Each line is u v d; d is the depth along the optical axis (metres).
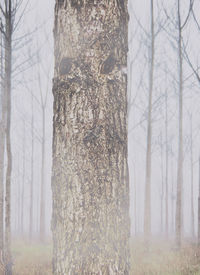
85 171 1.77
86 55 1.84
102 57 1.85
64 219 1.78
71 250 1.74
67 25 1.88
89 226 1.74
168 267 7.12
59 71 1.91
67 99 1.83
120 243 1.79
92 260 1.73
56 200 1.84
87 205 1.75
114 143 1.82
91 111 1.81
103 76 1.84
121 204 1.82
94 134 1.79
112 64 1.88
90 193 1.76
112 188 1.79
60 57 1.91
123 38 1.94
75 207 1.76
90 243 1.74
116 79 1.87
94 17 1.86
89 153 1.78
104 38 1.86
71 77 1.83
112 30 1.88
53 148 1.91
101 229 1.75
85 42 1.85
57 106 1.88
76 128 1.80
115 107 1.85
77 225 1.75
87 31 1.85
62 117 1.84
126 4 2.02
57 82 1.89
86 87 1.82
